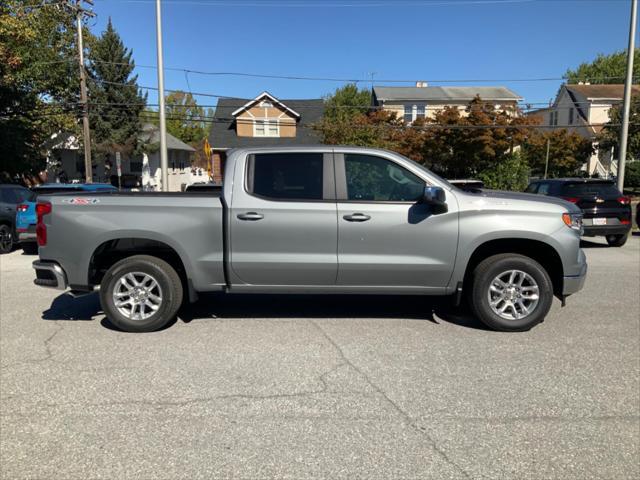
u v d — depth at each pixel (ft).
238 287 17.97
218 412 11.94
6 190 39.88
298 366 14.82
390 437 10.81
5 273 30.25
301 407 12.21
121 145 116.98
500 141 87.86
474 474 9.50
